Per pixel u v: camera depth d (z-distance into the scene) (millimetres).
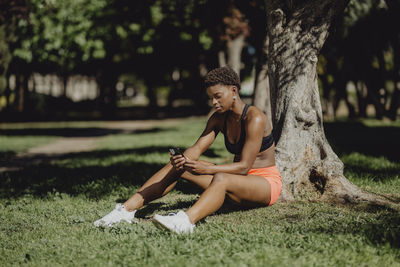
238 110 3988
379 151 9273
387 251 3158
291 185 4930
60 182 7227
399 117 24516
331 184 4820
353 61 19078
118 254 3229
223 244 3342
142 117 35125
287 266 2918
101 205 5266
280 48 5258
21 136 19062
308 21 5137
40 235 4031
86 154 11867
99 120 32688
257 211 4414
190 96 44156
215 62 23156
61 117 35406
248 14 10250
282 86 5223
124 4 17109
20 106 33188
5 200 5883
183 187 6188
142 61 28859
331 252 3156
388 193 5141
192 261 3020
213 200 3688
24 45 18188
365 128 15320
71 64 22969
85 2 18062
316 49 5172
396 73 19438
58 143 16562
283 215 4266
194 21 15180
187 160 3855
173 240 3426
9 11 13469
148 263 3051
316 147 5070
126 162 9383
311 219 4086
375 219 3982
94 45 18781
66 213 4910
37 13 17375
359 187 5230
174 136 16266
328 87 20812
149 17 17094
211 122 4301
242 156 3938
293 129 5070
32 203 5598
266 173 4184
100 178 7438
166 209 4840
